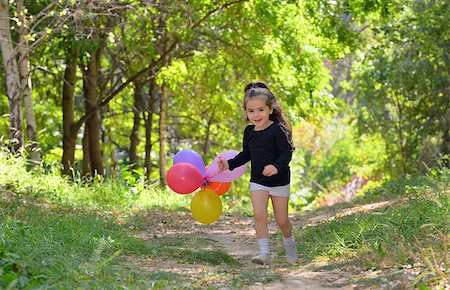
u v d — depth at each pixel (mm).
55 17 17828
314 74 24719
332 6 23031
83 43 19984
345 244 9086
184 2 20625
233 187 33031
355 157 41781
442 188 11531
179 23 21531
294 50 24031
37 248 7871
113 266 7699
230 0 21922
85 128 26188
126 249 9430
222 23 22969
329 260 8422
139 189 18938
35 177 15875
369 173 38000
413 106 31453
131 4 19594
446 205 9672
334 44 25469
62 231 9633
